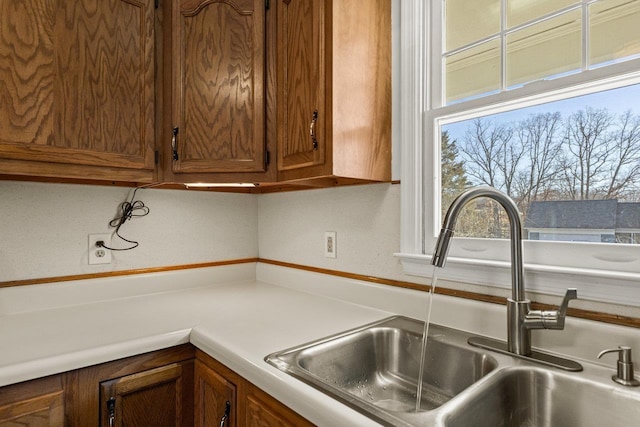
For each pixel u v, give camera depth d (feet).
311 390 2.32
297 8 3.98
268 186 5.28
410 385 3.48
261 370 2.65
